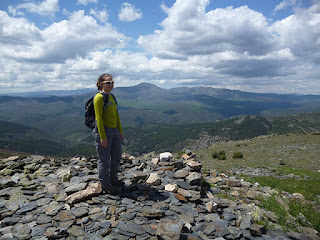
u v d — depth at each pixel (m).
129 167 7.70
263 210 5.50
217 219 4.44
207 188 6.95
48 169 7.48
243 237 3.98
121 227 3.68
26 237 3.27
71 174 6.34
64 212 4.12
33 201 4.65
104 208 4.30
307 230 4.66
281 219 5.12
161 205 4.62
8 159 8.67
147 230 3.63
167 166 7.43
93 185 5.14
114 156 5.32
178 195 5.20
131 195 5.09
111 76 4.87
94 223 3.81
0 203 4.52
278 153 39.50
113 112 5.00
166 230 3.50
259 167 27.89
